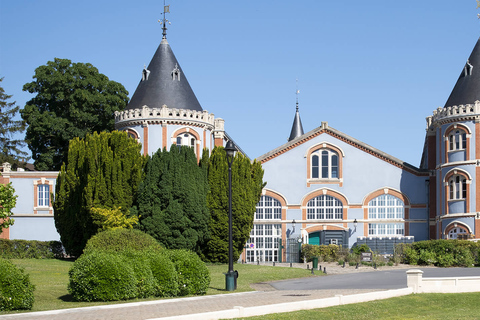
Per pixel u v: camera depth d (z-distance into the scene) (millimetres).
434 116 53219
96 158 43125
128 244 33281
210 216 45562
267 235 55688
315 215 55500
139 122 51062
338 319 21828
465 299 26844
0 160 70812
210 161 46844
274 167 56375
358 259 47188
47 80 65562
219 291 29359
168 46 53875
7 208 31625
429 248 45875
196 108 52844
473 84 51094
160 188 42906
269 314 21594
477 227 48938
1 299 21797
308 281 35094
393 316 23156
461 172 50094
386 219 54500
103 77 68312
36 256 44750
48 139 67875
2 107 75125
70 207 44594
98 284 24844
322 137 56219
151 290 26297
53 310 22172
